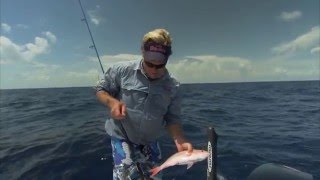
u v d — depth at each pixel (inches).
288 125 145.8
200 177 67.9
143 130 44.4
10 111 222.2
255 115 182.7
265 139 111.5
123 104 42.3
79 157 85.4
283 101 279.0
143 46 39.3
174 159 39.1
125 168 43.2
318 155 90.0
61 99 333.1
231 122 153.4
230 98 313.6
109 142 100.3
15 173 76.8
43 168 78.8
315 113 192.5
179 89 44.6
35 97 386.0
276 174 31.7
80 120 161.2
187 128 128.6
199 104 246.1
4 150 97.0
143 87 42.8
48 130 132.8
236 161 82.0
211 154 27.7
